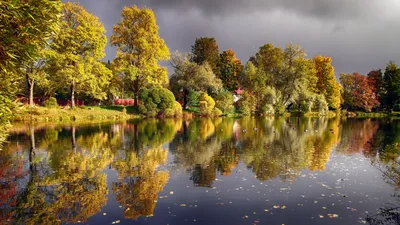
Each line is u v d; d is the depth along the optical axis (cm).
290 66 5769
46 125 2917
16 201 913
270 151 1759
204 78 5031
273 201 904
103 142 2011
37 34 805
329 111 6375
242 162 1449
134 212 824
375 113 6544
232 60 7169
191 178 1161
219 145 1966
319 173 1239
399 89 6481
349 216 794
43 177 1166
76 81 3669
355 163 1434
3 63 761
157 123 3456
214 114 4897
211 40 6494
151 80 4425
